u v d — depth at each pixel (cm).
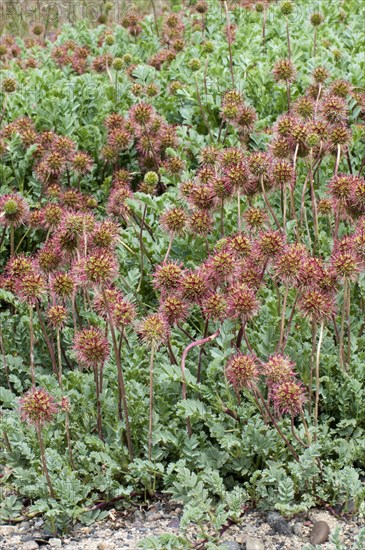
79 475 511
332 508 482
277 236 502
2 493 521
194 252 666
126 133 813
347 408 525
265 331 550
